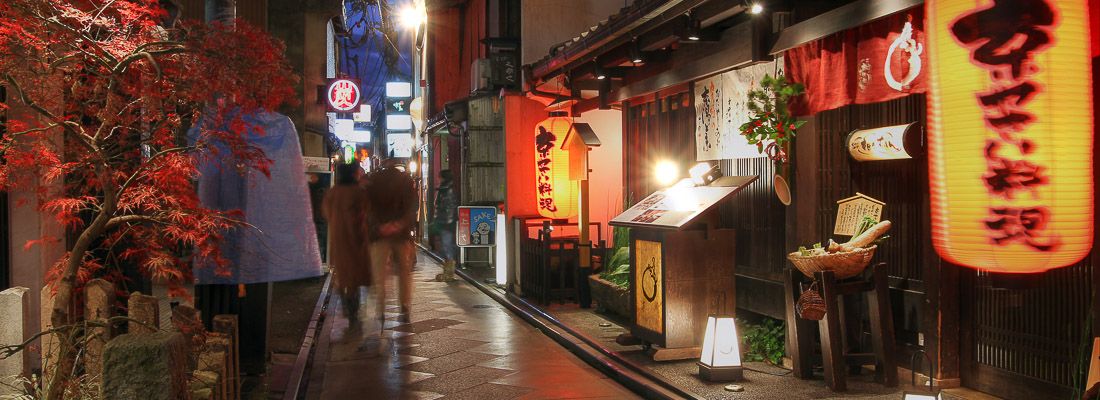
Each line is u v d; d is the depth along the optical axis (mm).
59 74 6293
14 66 5691
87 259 7332
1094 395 5305
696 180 9961
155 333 3781
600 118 16375
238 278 7723
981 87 4258
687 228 9273
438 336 11828
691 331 9312
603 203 16406
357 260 11625
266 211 7688
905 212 7930
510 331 12266
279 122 7758
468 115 21141
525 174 16734
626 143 13516
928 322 7617
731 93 9898
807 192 8641
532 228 16391
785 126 8477
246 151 6410
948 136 4441
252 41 5789
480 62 21406
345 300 11828
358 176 11742
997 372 7219
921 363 7711
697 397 7586
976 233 4359
